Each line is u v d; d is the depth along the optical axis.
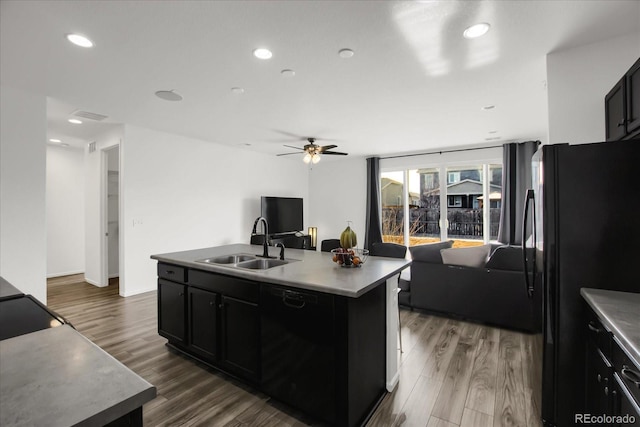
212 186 5.45
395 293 2.30
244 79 2.73
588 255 1.63
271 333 1.99
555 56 2.26
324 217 7.54
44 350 0.87
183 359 2.60
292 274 2.02
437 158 6.08
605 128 2.09
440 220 6.18
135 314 3.67
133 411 0.69
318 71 2.57
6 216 2.93
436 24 1.92
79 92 3.04
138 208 4.45
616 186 1.59
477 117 3.88
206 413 1.92
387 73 2.62
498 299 3.28
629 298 1.46
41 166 3.12
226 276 2.26
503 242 5.30
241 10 1.78
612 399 1.24
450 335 3.14
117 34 2.02
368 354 1.92
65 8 1.75
